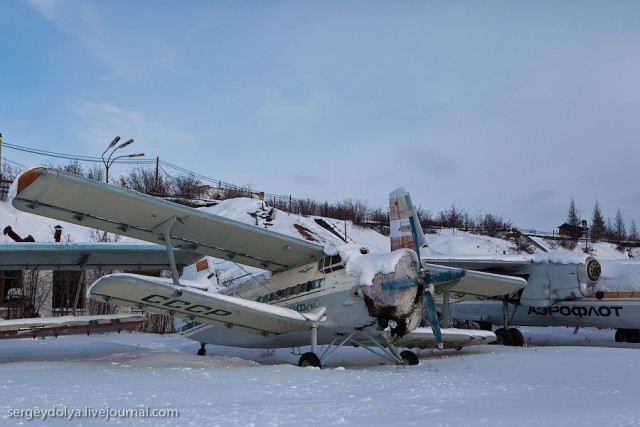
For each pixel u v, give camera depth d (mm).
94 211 9508
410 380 7902
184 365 10391
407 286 10242
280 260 11695
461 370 9734
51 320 11516
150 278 9938
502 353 12914
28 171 8312
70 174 8367
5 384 7207
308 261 11695
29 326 11234
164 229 10078
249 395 6262
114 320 12312
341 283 10844
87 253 13492
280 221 29984
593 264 15992
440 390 6758
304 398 6062
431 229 40188
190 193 37812
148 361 10898
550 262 16344
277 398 6055
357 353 14086
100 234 25031
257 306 10250
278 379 7852
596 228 56594
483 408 5191
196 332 13641
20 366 9945
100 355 12859
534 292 16516
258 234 10570
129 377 8023
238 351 14984
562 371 9062
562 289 16031
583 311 16281
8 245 12539
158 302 10195
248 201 31453
